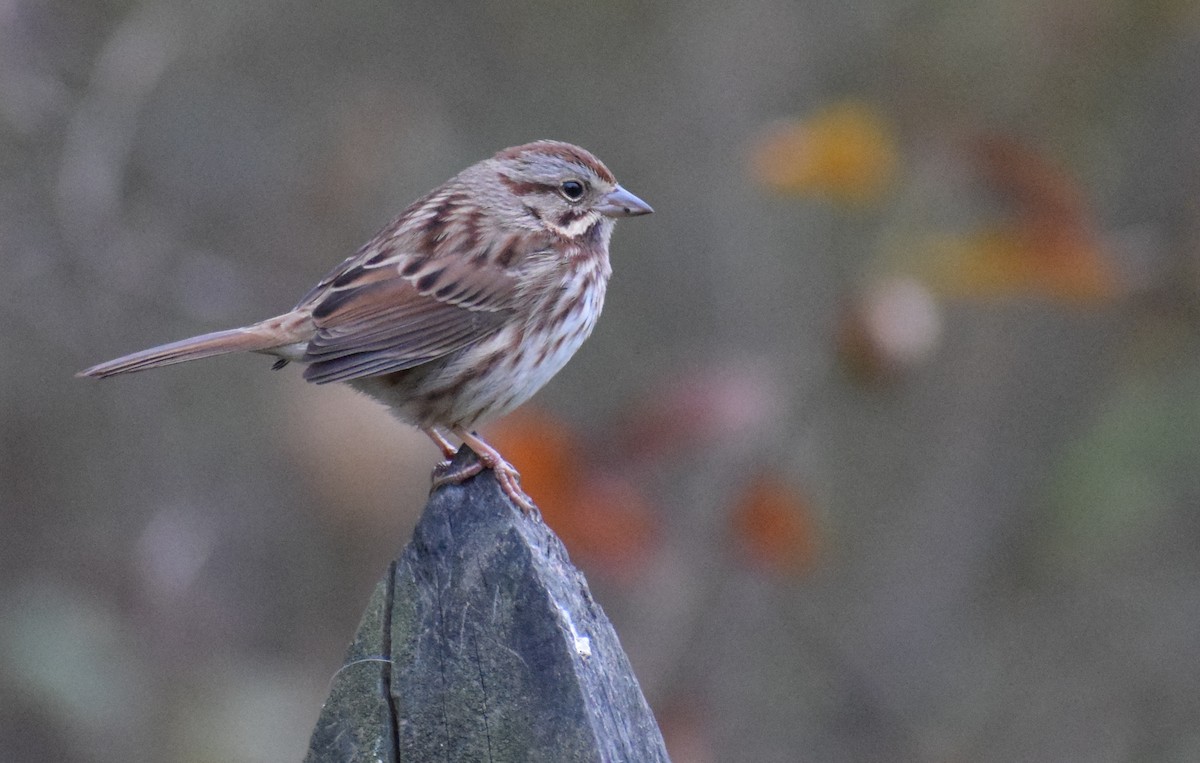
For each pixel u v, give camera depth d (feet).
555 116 54.70
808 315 51.52
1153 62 47.62
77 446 48.78
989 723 53.93
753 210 52.95
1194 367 52.65
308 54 52.37
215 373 50.70
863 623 53.98
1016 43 46.21
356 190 49.83
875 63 49.08
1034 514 54.19
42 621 43.27
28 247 43.27
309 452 43.29
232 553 49.06
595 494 33.45
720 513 40.47
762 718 52.49
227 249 49.34
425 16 54.13
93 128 42.11
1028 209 35.29
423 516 20.70
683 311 54.60
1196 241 42.63
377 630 20.53
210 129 49.98
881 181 35.96
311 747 20.45
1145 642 54.70
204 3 47.14
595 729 19.74
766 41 52.60
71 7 44.50
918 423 54.44
